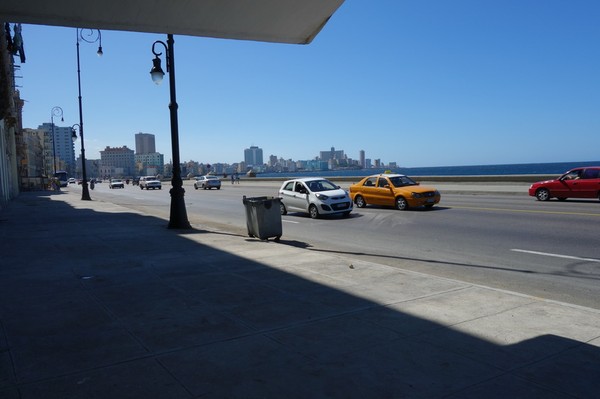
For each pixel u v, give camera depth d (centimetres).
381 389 355
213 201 3053
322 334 471
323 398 343
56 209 2392
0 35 1845
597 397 340
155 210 2409
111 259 898
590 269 787
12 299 616
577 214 1489
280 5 834
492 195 2541
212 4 821
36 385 367
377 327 489
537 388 354
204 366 399
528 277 745
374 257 952
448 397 343
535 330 472
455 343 442
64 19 844
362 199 2059
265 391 354
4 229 1448
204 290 650
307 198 1764
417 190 1855
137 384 367
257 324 504
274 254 923
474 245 1057
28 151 9756
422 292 622
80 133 3444
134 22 880
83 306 581
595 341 441
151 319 527
